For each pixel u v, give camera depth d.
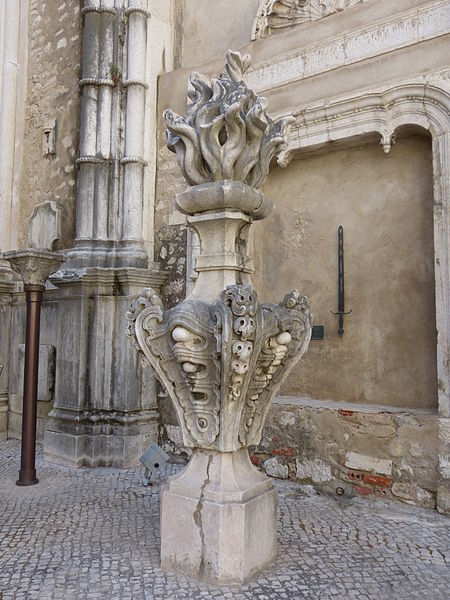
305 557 3.06
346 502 4.09
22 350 6.60
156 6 5.98
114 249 5.54
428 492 3.90
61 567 2.92
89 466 5.16
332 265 4.80
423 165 4.34
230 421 2.81
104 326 5.36
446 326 3.86
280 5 5.21
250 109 2.88
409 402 4.28
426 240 4.29
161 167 5.84
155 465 4.54
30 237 6.54
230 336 2.58
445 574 2.88
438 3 4.06
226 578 2.71
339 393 4.66
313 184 4.96
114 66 5.80
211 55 5.87
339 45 4.57
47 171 6.62
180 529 2.85
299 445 4.55
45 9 6.95
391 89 4.18
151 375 5.48
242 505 2.73
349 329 4.64
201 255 3.01
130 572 2.86
